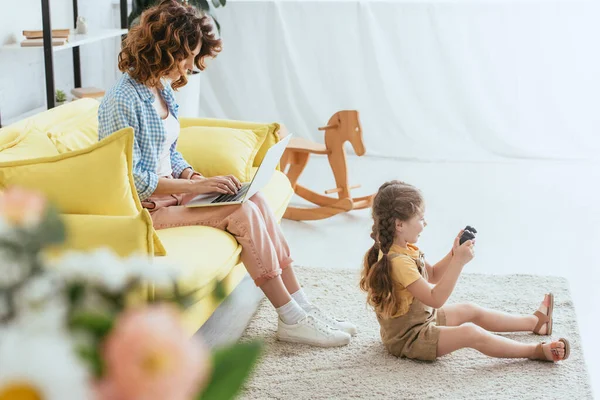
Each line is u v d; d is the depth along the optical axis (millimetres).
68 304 583
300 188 3902
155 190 2391
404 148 5020
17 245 586
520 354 2348
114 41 4965
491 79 4887
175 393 494
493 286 2959
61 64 4238
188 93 4461
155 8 2398
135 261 652
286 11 4945
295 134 5125
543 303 2555
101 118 2377
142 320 495
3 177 1974
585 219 3891
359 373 2281
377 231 2330
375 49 4914
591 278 3158
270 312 2695
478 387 2217
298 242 3504
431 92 4945
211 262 2146
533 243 3553
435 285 2262
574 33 4766
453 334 2320
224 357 582
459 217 3887
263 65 5059
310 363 2336
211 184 2445
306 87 5047
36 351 465
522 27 4793
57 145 2424
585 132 4883
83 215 1919
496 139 4953
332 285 2939
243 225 2363
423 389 2197
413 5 4820
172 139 2561
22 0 3729
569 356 2422
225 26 5016
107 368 499
